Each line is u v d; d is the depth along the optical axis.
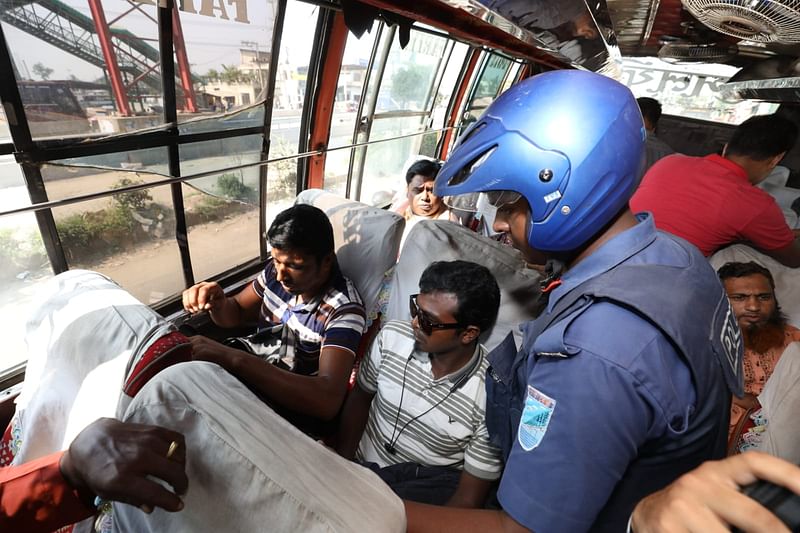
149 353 0.91
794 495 0.27
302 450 0.52
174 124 2.02
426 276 1.19
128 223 2.00
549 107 0.63
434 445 1.24
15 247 1.63
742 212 1.49
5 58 1.41
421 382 1.28
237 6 2.08
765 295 1.47
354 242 1.87
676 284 0.62
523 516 0.61
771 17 1.45
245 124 2.42
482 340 1.40
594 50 2.12
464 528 0.66
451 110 4.88
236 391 0.56
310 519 0.44
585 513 0.58
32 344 1.13
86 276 1.25
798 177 3.11
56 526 0.61
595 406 0.55
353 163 3.66
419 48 3.70
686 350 0.55
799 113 3.09
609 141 0.62
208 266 2.54
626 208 0.72
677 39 3.08
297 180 3.06
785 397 1.26
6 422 1.55
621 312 0.58
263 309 1.84
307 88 2.76
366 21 1.71
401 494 1.15
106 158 1.81
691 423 0.57
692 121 4.47
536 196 0.64
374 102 3.53
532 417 0.62
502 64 5.18
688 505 0.29
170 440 0.48
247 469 0.47
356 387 1.50
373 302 1.84
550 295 0.75
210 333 2.22
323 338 1.58
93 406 0.94
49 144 1.60
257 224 2.79
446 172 0.74
